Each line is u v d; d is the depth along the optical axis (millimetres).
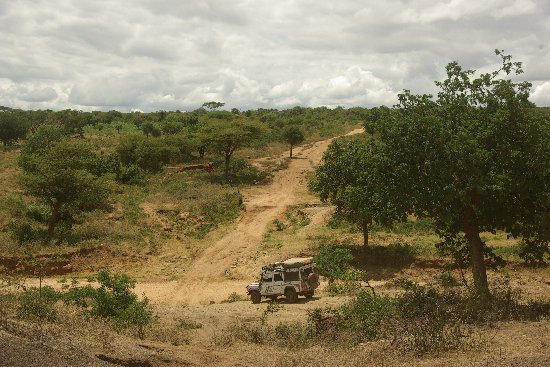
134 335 14164
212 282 31625
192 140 68000
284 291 24547
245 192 52906
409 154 17250
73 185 35938
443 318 14133
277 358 11938
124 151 62406
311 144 84625
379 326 14148
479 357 10875
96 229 36938
